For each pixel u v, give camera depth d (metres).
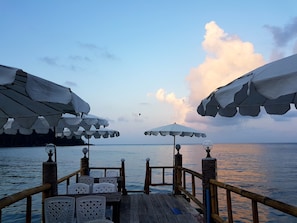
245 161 44.12
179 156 8.54
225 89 2.37
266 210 12.30
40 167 31.36
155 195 8.34
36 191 4.15
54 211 4.37
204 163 4.91
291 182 20.75
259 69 2.17
